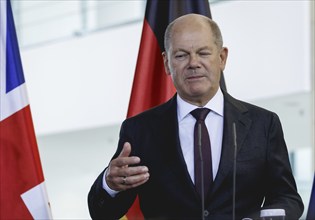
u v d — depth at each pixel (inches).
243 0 379.2
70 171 524.7
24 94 174.2
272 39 373.7
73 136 474.0
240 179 134.6
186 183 134.5
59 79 449.7
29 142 171.2
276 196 136.7
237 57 382.6
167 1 191.9
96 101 436.5
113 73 428.1
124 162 128.0
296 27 366.9
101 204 139.1
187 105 139.8
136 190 141.4
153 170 137.7
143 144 140.3
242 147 136.3
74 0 468.1
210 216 132.5
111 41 429.7
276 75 374.3
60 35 464.8
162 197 136.4
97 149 498.6
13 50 176.7
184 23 137.4
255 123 139.5
